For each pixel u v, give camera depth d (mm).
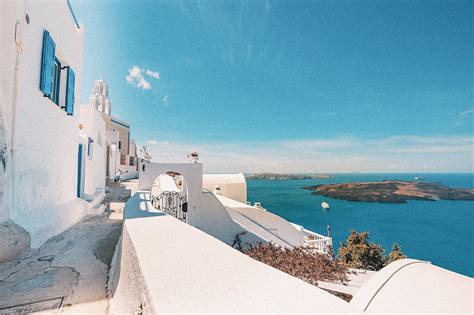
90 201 10047
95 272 3857
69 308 2816
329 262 7359
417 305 2430
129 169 32000
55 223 6023
